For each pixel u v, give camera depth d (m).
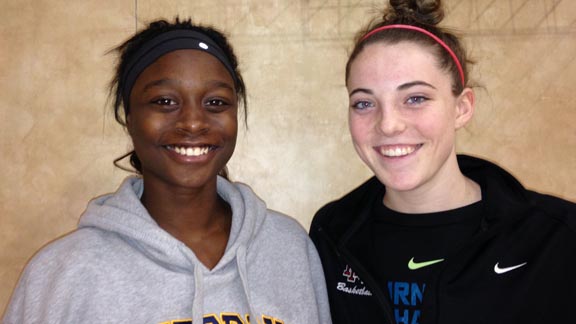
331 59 2.11
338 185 2.13
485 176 1.06
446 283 0.93
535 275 0.89
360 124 0.97
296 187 2.14
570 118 2.11
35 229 2.14
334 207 1.20
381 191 1.13
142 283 0.82
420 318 0.92
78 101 2.14
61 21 2.14
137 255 0.84
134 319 0.79
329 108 2.12
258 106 2.13
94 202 0.95
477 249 0.95
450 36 1.01
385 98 0.92
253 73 2.13
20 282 0.83
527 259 0.92
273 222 1.04
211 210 0.93
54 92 2.15
